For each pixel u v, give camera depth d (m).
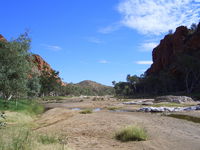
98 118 21.45
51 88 119.31
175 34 133.12
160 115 26.14
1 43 21.00
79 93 191.75
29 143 8.71
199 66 91.31
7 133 10.03
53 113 30.58
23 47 21.83
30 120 23.36
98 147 10.97
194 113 27.47
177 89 104.62
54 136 11.48
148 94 113.50
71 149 9.62
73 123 18.88
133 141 12.10
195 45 113.62
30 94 36.50
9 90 20.56
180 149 10.56
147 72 157.12
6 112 22.19
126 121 19.12
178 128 16.33
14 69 20.39
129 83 148.62
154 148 10.73
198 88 91.50
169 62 136.50
